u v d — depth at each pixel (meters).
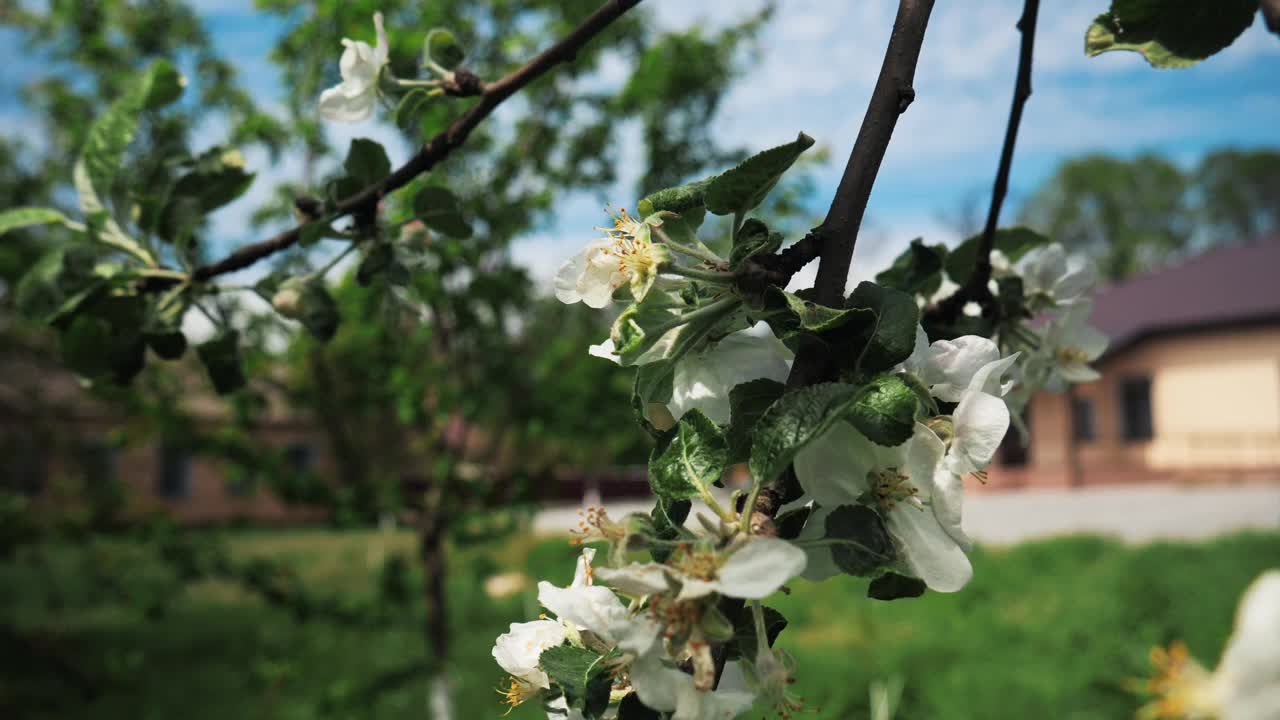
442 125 2.78
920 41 0.72
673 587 0.58
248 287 1.39
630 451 3.88
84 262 1.39
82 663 7.34
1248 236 49.28
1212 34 0.90
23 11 4.53
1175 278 24.06
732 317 0.76
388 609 3.93
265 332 3.59
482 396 3.71
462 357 3.80
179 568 3.85
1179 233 49.75
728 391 0.76
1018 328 1.20
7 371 6.47
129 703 6.30
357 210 1.31
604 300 0.75
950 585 0.65
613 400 3.80
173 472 21.66
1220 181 49.19
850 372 0.67
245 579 3.86
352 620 3.88
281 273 1.40
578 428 3.82
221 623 9.51
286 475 3.71
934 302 1.26
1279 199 48.50
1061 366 1.22
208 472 21.80
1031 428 23.16
